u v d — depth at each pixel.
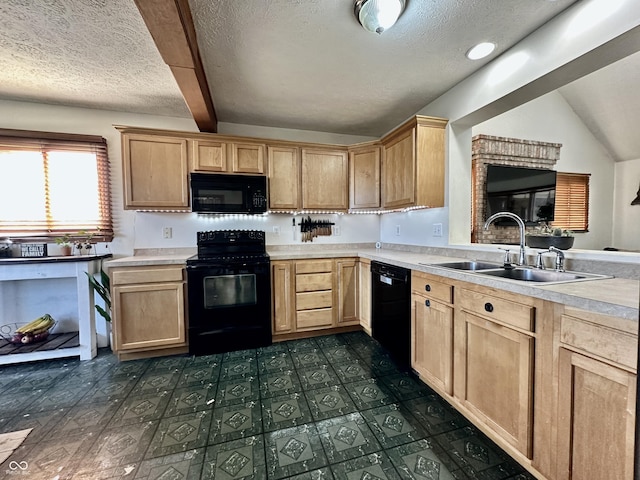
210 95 2.52
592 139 4.52
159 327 2.47
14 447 1.45
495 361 1.39
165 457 1.38
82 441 1.49
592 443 0.99
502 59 1.94
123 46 1.81
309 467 1.32
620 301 0.94
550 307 1.13
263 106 2.75
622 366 0.90
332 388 1.97
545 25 1.65
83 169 2.71
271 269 2.74
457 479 1.24
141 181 2.59
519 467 1.30
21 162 2.56
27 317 2.70
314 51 1.89
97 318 2.76
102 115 2.78
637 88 3.66
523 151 3.73
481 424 1.48
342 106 2.77
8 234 2.55
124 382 2.07
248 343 2.65
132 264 2.39
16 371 2.25
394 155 2.77
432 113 2.65
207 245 2.88
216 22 1.61
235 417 1.67
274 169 2.96
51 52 1.87
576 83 4.02
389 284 2.36
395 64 2.06
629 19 1.30
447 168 2.48
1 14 1.51
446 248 2.52
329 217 3.47
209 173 2.72
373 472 1.29
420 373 2.00
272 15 1.55
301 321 2.84
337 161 3.16
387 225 3.50
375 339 2.66
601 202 4.67
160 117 2.95
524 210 3.69
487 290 1.43
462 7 1.51
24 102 2.59
